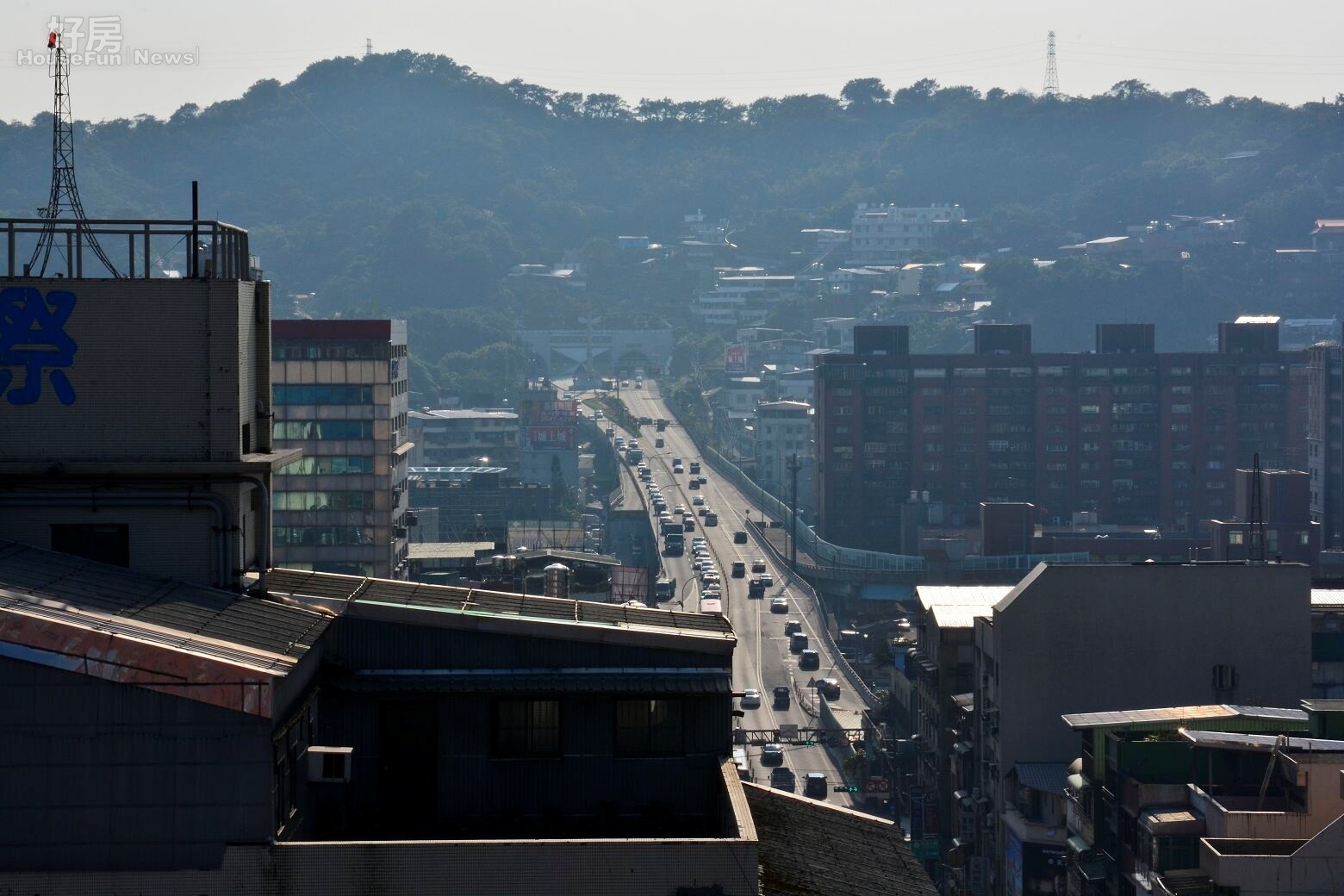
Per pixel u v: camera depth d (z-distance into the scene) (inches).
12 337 2427.4
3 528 2417.6
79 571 2356.1
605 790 2487.7
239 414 2464.3
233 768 2058.3
